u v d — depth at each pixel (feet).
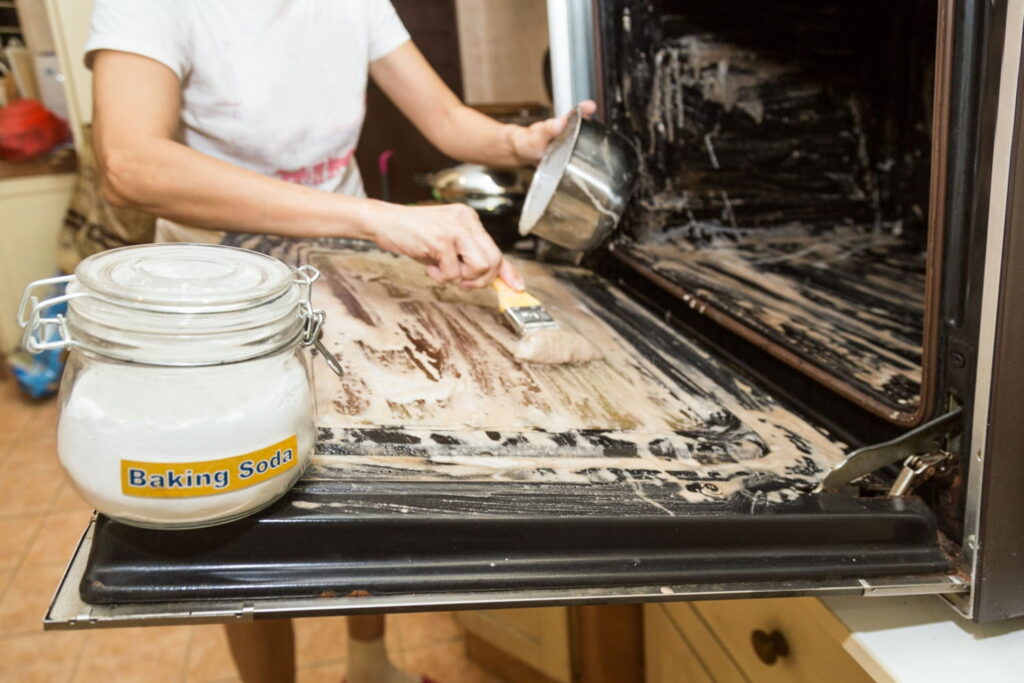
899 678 1.73
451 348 2.43
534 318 2.47
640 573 1.62
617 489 1.77
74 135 8.45
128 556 1.50
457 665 5.32
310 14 3.58
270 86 3.55
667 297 3.30
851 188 4.03
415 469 1.79
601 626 3.56
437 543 1.59
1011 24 1.44
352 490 1.66
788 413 2.24
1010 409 1.62
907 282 3.16
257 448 1.45
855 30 3.84
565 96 3.53
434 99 3.96
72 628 1.45
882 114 3.91
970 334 1.66
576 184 2.92
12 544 6.57
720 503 1.73
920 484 1.82
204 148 3.67
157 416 1.40
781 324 2.68
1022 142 1.47
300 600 1.51
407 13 7.59
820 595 1.68
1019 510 1.69
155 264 1.57
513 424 2.02
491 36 7.71
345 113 3.88
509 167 3.86
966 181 1.61
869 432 2.11
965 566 1.74
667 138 3.70
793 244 3.76
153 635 5.57
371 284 2.87
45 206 8.94
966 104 1.56
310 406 1.62
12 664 5.29
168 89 3.02
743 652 2.65
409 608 1.52
